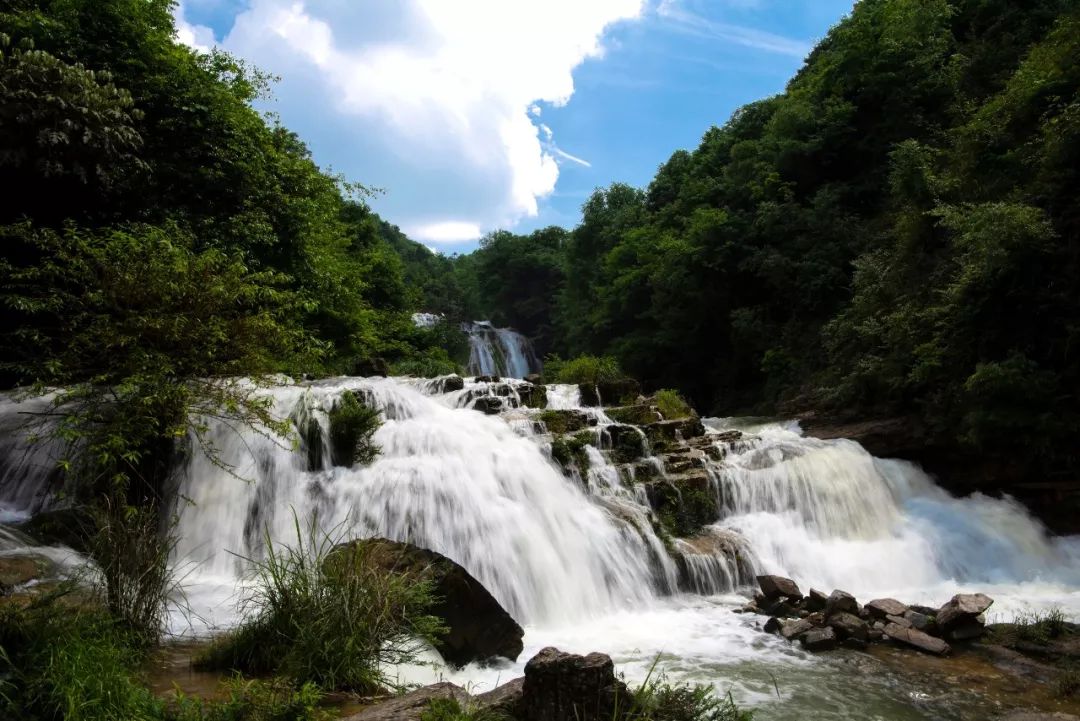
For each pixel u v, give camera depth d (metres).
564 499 11.21
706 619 8.97
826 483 13.55
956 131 21.22
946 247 17.70
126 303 8.45
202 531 9.12
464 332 53.94
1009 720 5.77
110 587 5.35
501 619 6.82
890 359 16.84
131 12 15.49
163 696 4.39
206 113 16.05
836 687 6.52
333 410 11.01
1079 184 14.14
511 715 4.28
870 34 28.98
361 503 9.64
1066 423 13.01
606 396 17.80
